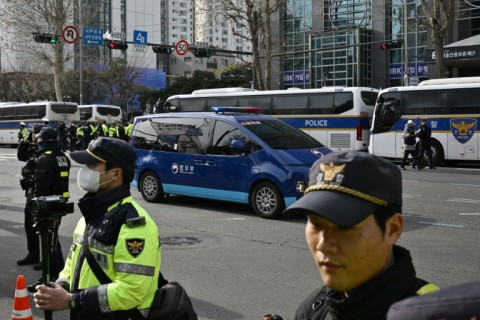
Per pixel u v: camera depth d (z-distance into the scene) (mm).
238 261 7344
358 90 23844
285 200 10047
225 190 10953
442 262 7172
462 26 40562
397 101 22359
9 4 42969
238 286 6258
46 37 30625
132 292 2791
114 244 2887
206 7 36844
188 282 6445
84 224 3154
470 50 30750
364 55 46312
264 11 33625
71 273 3123
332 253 1590
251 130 10711
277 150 10336
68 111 40531
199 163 11359
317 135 24578
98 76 57750
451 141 21266
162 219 10453
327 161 1632
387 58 46031
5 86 56812
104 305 2789
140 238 2869
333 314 1661
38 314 5445
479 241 8344
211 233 9172
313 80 48688
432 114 21625
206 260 7422
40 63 53906
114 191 3051
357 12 47094
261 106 25891
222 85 63594
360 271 1593
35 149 7305
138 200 12734
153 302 2908
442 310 896
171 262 7344
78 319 2873
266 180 10305
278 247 8117
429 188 14297
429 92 21703
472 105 20906
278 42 48438
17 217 10961
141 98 63062
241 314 5383
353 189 1555
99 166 3094
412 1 42469
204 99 27438
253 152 10531
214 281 6461
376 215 1585
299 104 24984
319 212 1537
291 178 9969
